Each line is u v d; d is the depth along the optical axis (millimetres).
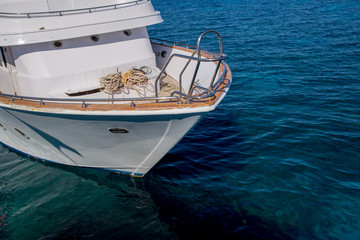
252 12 31828
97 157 7137
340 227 5926
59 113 5586
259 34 22203
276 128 9586
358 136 8914
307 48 18312
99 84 6926
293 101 11461
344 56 16500
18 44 6148
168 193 6922
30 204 6797
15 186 7395
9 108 6176
